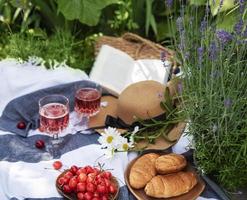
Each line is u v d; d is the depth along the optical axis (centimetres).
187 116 154
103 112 178
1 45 222
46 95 181
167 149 163
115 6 238
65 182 144
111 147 159
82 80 186
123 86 190
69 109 177
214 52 145
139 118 165
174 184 145
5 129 170
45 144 165
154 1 238
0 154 160
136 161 154
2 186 152
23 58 199
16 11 232
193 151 158
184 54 160
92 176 144
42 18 242
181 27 161
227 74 149
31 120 174
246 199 153
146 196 144
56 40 216
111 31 242
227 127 148
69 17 217
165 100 166
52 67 198
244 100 148
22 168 154
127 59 195
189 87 155
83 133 170
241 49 147
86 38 229
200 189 148
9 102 177
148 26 225
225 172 150
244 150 146
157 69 189
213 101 148
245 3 154
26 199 145
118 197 144
